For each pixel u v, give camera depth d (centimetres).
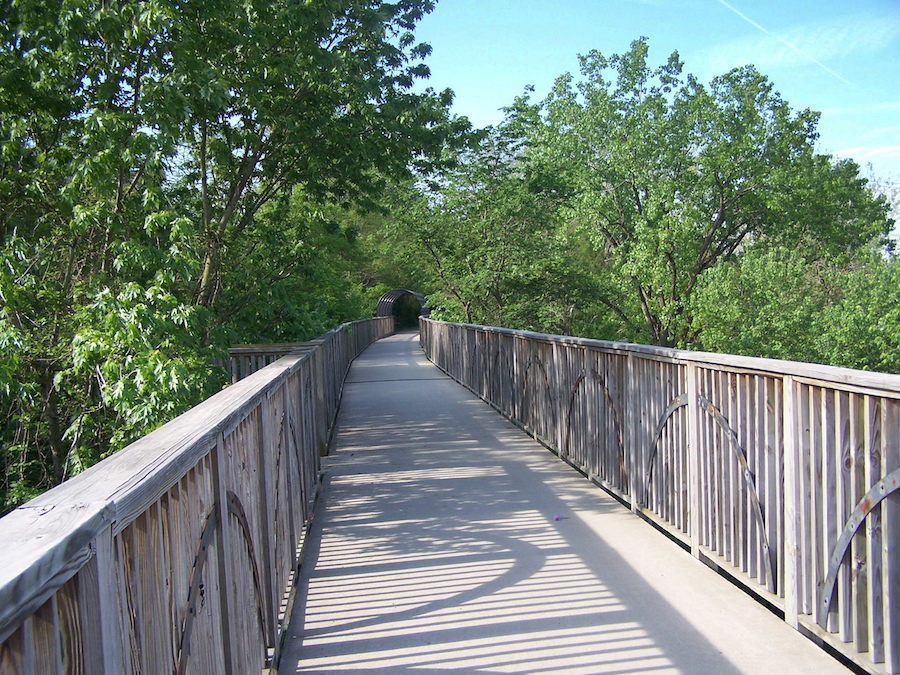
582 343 616
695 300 2520
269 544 305
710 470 398
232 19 713
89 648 113
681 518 438
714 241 2789
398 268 4897
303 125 814
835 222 2986
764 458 343
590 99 2661
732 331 2511
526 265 2248
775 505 336
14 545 98
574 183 2591
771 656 297
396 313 6147
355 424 973
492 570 409
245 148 802
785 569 325
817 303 2486
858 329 2266
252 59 715
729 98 2564
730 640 312
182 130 737
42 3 609
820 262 2844
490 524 498
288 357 500
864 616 272
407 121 877
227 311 892
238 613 241
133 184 691
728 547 380
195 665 184
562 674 287
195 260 653
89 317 568
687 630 324
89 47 644
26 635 93
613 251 2700
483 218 2261
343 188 1001
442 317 2522
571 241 2694
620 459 543
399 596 376
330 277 1697
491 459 716
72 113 691
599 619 338
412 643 320
